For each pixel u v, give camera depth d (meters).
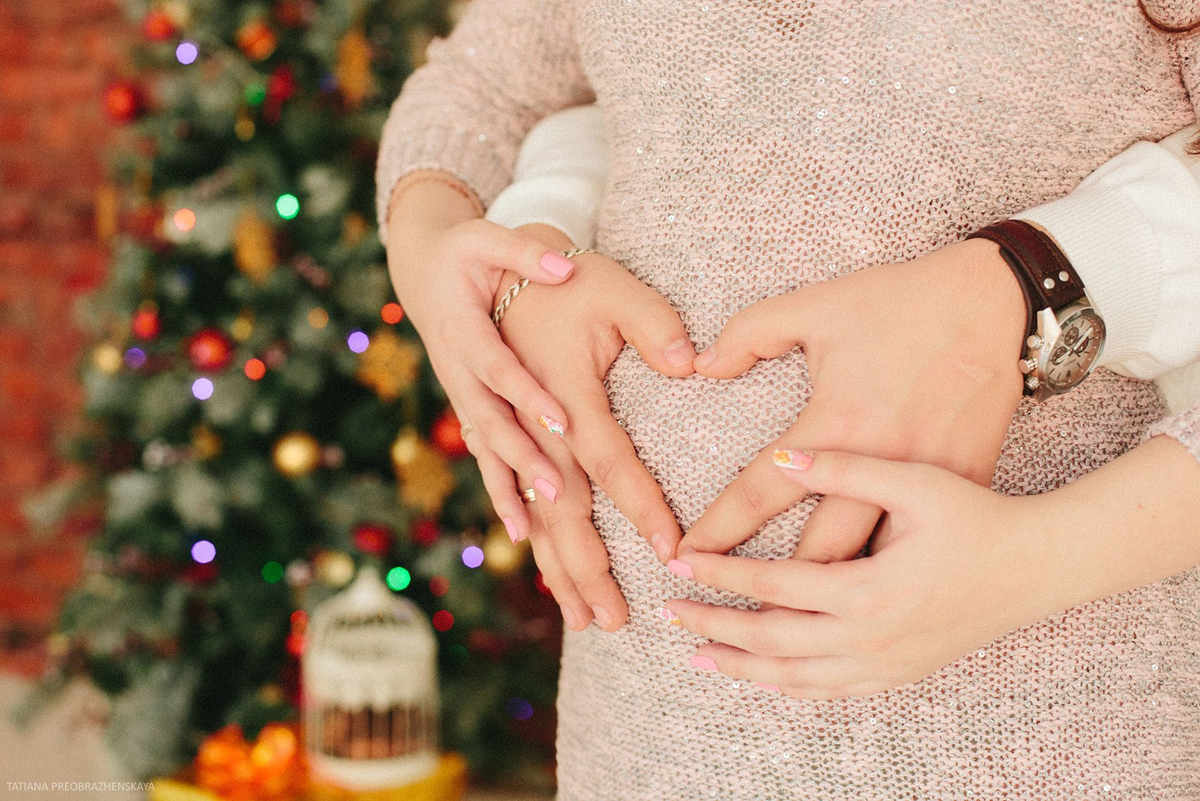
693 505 0.85
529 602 2.63
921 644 0.78
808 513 0.83
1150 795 0.84
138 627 2.23
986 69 0.82
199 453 2.27
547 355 0.88
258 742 2.24
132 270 2.30
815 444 0.80
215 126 2.28
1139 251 0.81
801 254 0.85
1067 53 0.82
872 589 0.77
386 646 2.20
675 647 0.86
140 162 2.36
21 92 3.26
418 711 2.23
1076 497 0.78
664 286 0.88
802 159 0.85
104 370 2.33
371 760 2.16
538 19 1.02
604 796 0.89
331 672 2.16
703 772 0.85
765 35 0.85
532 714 2.45
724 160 0.86
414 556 2.30
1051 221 0.81
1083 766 0.83
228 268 2.35
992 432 0.80
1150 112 0.84
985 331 0.80
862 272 0.82
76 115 3.22
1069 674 0.82
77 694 3.06
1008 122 0.83
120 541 2.30
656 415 0.86
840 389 0.80
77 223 3.24
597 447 0.87
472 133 1.05
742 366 0.83
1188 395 0.86
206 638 2.30
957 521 0.77
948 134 0.83
